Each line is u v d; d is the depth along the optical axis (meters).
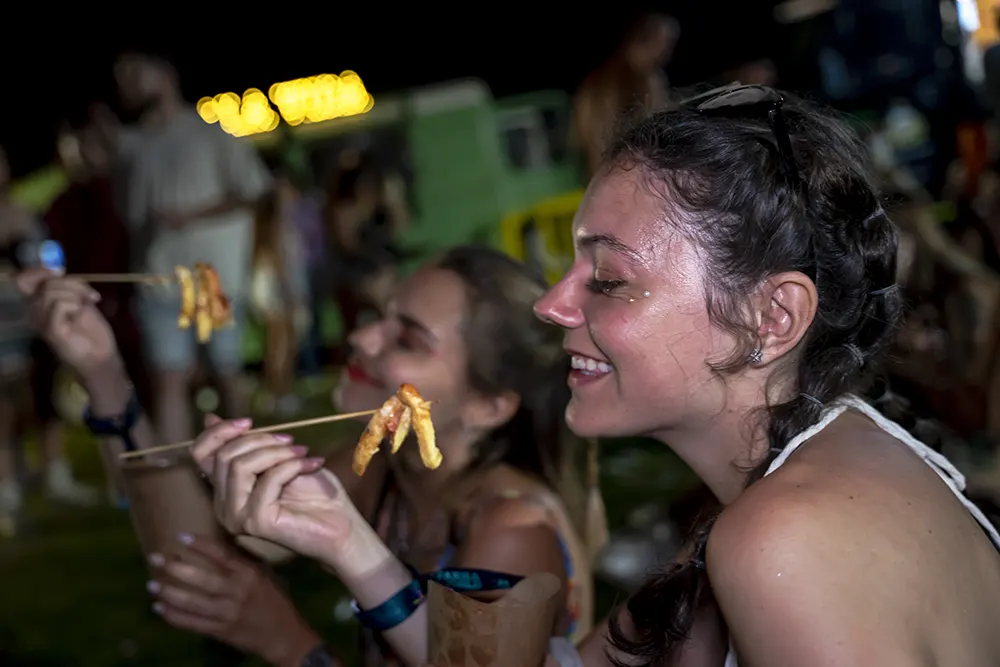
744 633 1.13
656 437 1.55
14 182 11.15
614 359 1.43
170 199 5.67
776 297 1.39
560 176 9.80
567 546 2.03
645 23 6.17
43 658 3.72
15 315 5.92
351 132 9.89
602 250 1.43
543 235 7.50
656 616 1.47
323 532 1.73
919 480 1.24
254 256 8.38
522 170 9.85
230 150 5.80
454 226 9.58
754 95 1.45
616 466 5.55
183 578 2.07
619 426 1.49
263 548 2.26
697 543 1.46
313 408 8.21
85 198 5.93
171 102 5.76
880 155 6.52
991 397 4.95
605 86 6.35
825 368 1.41
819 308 1.41
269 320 8.49
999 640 1.23
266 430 1.76
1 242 5.99
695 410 1.45
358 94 12.30
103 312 5.87
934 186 7.86
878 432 1.35
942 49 7.66
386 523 2.25
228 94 13.05
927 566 1.15
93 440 7.71
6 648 3.83
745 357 1.39
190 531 2.16
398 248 9.46
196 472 2.18
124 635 3.91
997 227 5.77
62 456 6.04
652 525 4.07
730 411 1.44
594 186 1.48
